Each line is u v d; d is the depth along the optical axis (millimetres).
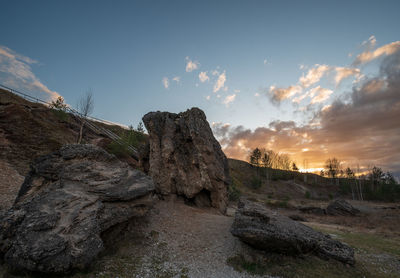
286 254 14570
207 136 26500
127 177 17188
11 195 20141
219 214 24328
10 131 32531
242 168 122500
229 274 12383
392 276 13992
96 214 12641
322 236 16547
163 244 15023
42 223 10664
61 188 13992
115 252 12898
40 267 9180
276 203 60062
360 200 88062
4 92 46562
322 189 104500
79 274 10102
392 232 28281
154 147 25594
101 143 43406
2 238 10430
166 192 23469
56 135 38875
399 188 91938
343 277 13031
